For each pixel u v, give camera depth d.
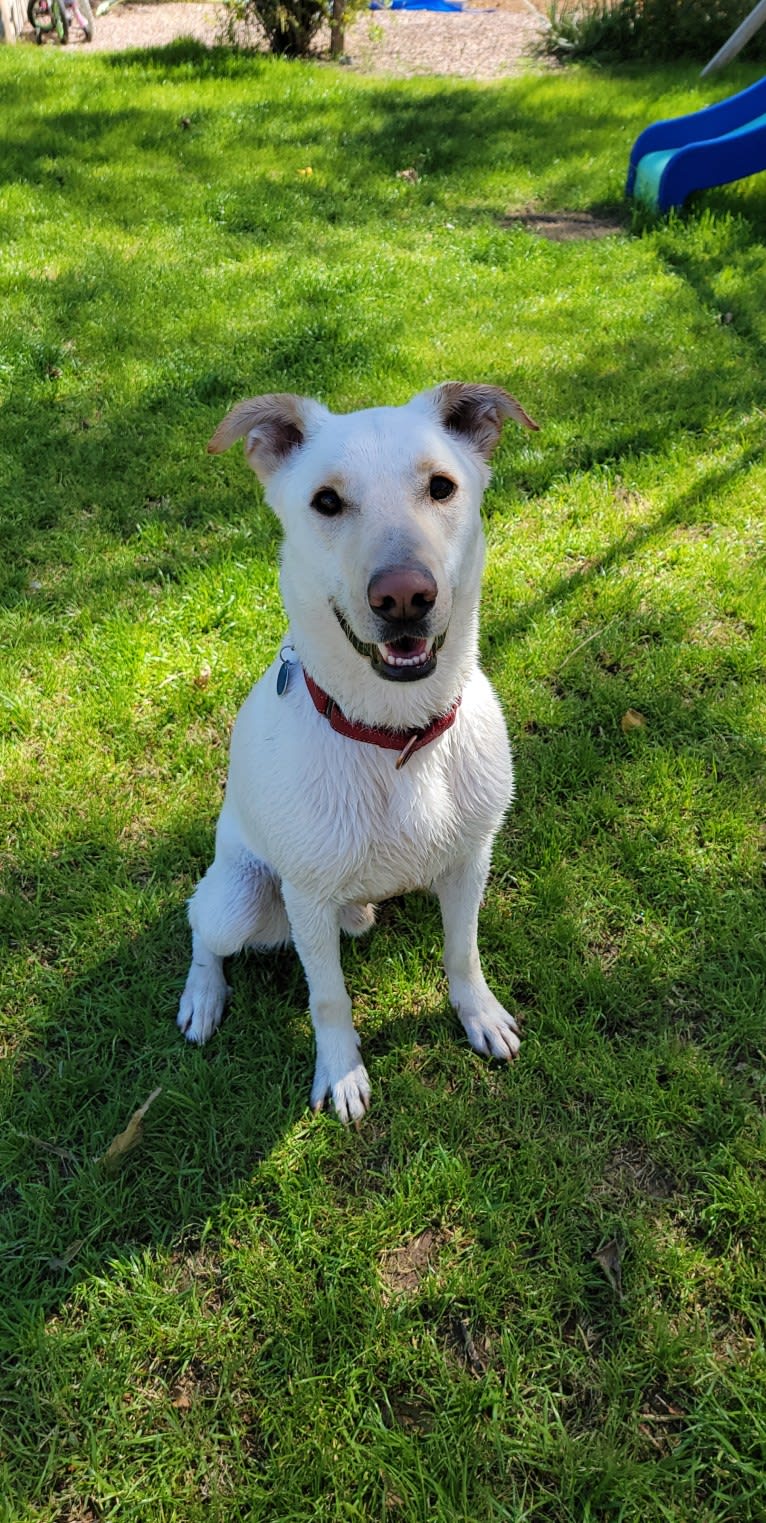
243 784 0.71
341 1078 0.75
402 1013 0.82
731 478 1.36
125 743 1.05
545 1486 0.56
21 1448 0.58
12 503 1.35
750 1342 0.61
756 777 0.97
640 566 1.24
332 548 0.59
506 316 1.83
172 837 0.96
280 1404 0.60
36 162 2.55
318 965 0.73
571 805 0.97
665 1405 0.59
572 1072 0.75
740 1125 0.71
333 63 4.06
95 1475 0.57
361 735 0.64
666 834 0.93
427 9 5.22
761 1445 0.56
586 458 1.42
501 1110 0.74
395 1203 0.69
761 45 3.87
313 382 1.62
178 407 1.56
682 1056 0.76
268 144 2.77
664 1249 0.65
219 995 0.82
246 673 1.12
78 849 0.95
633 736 1.02
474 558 0.64
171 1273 0.67
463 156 2.75
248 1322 0.64
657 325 1.77
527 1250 0.67
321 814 0.65
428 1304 0.64
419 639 0.57
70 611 1.20
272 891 0.78
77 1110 0.76
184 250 2.13
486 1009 0.79
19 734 1.07
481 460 0.71
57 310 1.85
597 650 1.13
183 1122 0.75
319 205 2.38
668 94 3.26
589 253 2.11
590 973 0.82
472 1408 0.59
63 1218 0.69
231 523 1.33
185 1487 0.57
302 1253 0.67
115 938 0.88
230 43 3.95
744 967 0.82
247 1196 0.70
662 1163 0.70
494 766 0.70
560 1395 0.59
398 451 0.59
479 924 0.88
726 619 1.16
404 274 2.01
